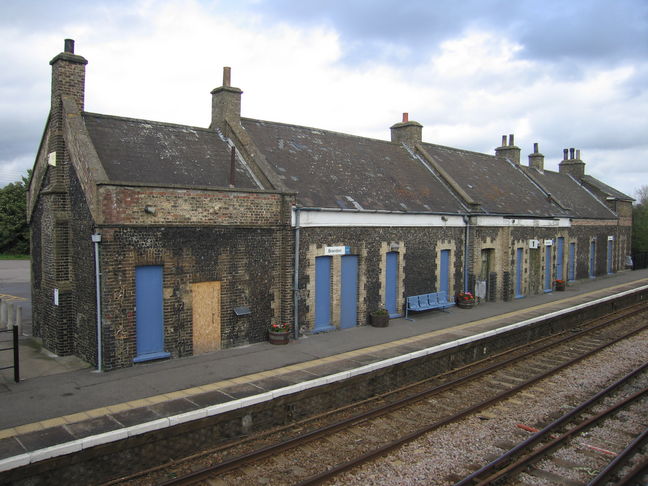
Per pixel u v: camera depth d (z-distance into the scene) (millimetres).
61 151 12539
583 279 30281
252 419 9203
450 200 19906
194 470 7883
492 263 21438
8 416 8289
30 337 14727
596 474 7789
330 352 12500
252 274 13211
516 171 29000
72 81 12734
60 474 7098
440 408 10742
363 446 8812
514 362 14289
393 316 16938
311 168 16219
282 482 7566
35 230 14602
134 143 13094
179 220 11734
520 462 7887
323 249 14602
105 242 10695
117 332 10953
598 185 35750
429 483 7559
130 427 7730
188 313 12016
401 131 23172
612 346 16219
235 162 14539
